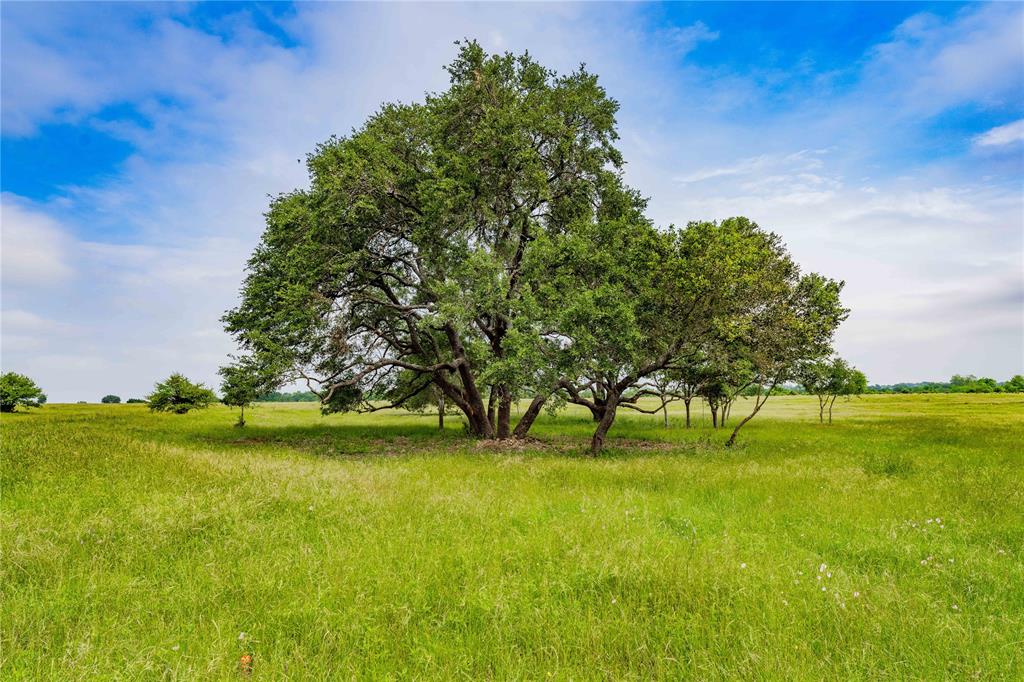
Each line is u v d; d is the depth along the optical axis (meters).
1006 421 34.59
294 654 4.02
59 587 5.14
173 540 6.66
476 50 23.36
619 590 5.38
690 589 5.34
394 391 32.31
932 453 18.50
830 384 36.19
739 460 16.62
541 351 19.55
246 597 5.14
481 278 20.55
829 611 4.97
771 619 4.71
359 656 4.10
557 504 9.51
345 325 23.20
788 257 21.19
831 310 20.44
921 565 6.42
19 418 34.31
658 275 18.17
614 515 8.34
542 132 23.02
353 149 21.75
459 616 4.77
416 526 7.55
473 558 6.26
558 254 20.91
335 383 24.14
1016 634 4.56
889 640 4.45
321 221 20.92
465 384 27.52
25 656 3.94
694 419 43.50
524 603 5.01
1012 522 8.48
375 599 5.05
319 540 6.92
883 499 10.09
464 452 20.47
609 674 3.88
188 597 5.05
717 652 4.25
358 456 19.45
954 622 4.71
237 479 10.77
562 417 48.44
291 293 20.97
